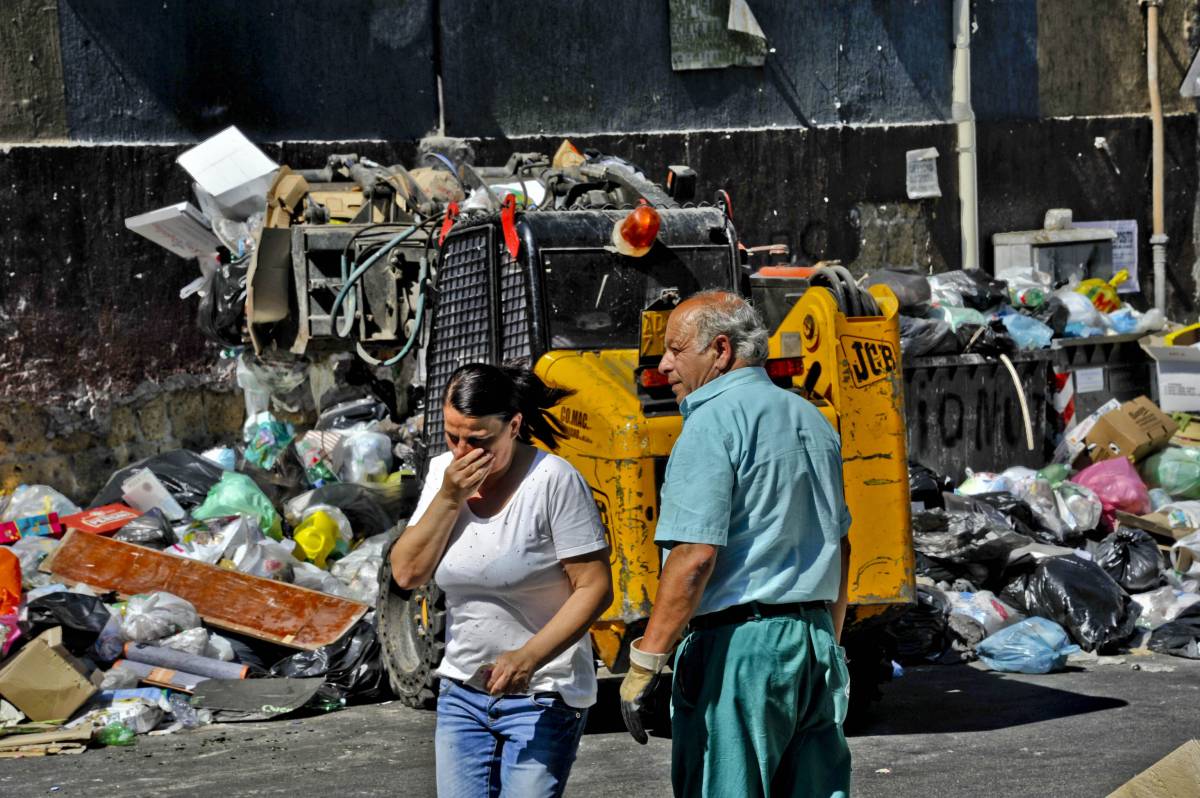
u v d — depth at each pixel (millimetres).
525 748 10516
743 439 10695
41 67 29766
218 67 31344
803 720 10977
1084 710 19891
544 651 10312
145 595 22297
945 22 38781
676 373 11328
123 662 21062
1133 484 29953
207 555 23656
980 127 39438
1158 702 20297
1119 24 41719
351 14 32469
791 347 18188
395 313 23266
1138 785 10859
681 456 10719
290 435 29156
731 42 36062
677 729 11031
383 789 16391
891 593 17875
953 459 31156
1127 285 42062
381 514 27062
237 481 26547
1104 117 41531
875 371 17938
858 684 19281
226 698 20438
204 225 28625
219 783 16906
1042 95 40656
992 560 25203
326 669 21297
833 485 11094
